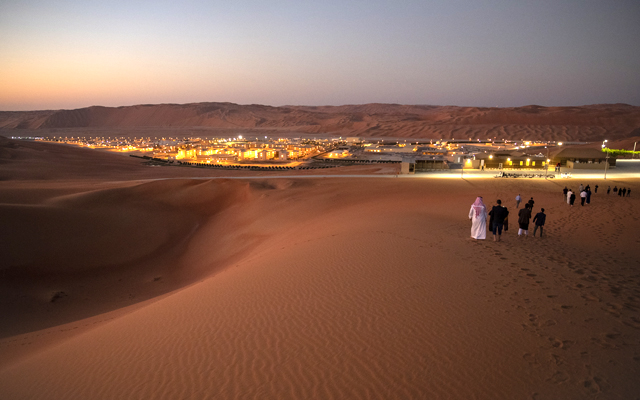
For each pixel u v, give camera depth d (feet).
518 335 22.48
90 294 75.31
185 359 23.32
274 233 90.89
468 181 144.97
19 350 39.22
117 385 21.71
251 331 25.95
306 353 22.17
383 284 32.55
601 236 53.16
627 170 177.99
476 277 33.35
